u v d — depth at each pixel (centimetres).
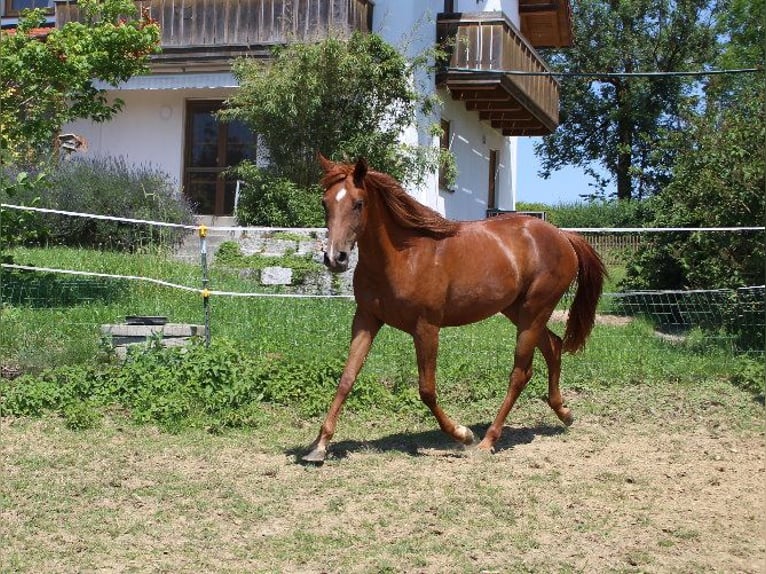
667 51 3631
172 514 603
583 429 852
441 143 2020
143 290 1264
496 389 957
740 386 1023
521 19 2572
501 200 2564
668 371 1048
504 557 549
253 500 631
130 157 2002
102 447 743
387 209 705
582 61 3747
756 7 2833
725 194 1235
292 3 1794
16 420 808
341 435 808
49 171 1466
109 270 1305
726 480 705
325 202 674
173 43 1867
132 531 573
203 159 1973
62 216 1566
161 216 1611
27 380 879
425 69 1752
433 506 627
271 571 520
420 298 721
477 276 750
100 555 538
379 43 1611
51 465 691
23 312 1099
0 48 1212
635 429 857
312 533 575
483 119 2305
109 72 1301
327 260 659
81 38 1261
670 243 1358
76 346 986
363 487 661
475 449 759
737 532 596
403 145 1647
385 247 707
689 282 1351
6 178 1343
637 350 1144
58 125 1301
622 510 632
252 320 1176
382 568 525
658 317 1359
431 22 1939
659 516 623
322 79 1576
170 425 801
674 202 1379
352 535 573
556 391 842
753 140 1256
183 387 866
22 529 572
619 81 3731
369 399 895
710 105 1641
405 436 809
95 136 2011
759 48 2838
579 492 667
